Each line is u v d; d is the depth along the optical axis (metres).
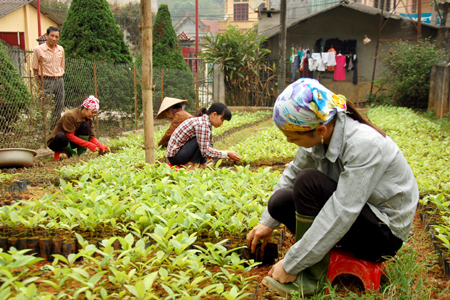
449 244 2.46
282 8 13.86
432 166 4.79
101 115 9.67
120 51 10.77
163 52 13.50
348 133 2.00
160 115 6.23
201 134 4.52
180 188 3.30
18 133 6.95
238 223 2.63
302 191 2.08
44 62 7.51
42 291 1.94
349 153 1.96
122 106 10.05
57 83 7.79
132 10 34.91
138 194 3.31
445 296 2.15
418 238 2.94
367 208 2.05
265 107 15.18
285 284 2.18
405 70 14.71
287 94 1.96
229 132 9.39
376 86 16.23
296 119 1.92
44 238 2.59
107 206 2.83
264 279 2.25
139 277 1.95
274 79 16.33
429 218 3.29
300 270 2.09
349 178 1.94
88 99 6.18
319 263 2.14
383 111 12.21
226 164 5.57
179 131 4.68
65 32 10.42
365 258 2.12
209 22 54.88
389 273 2.26
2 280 1.83
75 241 2.54
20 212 2.78
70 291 1.89
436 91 13.11
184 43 29.14
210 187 3.44
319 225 1.99
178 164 4.77
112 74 9.71
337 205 1.94
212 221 2.72
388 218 2.07
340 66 16.72
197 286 2.07
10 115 6.71
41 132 7.41
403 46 15.37
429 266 2.62
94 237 2.65
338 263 2.13
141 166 5.19
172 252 2.37
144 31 4.21
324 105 1.91
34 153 5.44
